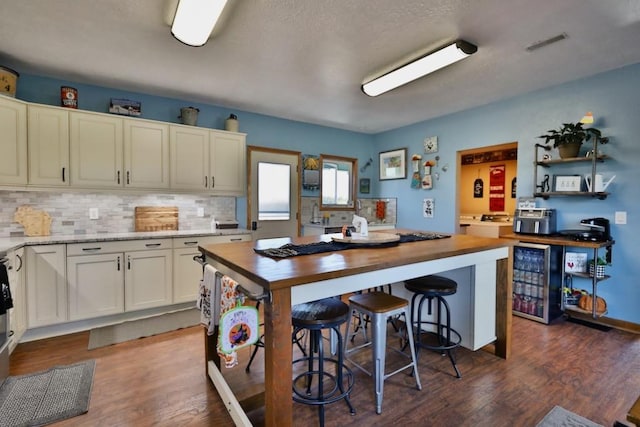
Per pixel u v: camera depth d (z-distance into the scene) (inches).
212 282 66.9
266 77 124.6
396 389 80.3
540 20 85.7
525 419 68.7
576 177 125.9
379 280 67.4
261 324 104.9
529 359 95.1
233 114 160.2
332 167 208.1
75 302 111.7
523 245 128.0
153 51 103.0
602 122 120.9
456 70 118.2
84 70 117.6
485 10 81.1
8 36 93.4
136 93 140.8
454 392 78.7
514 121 147.5
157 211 147.0
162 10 81.0
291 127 188.4
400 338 102.3
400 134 206.1
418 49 101.3
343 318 67.7
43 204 123.7
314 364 92.7
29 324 104.0
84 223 132.0
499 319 96.6
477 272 91.1
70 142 117.6
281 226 185.5
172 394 78.0
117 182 126.8
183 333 113.5
